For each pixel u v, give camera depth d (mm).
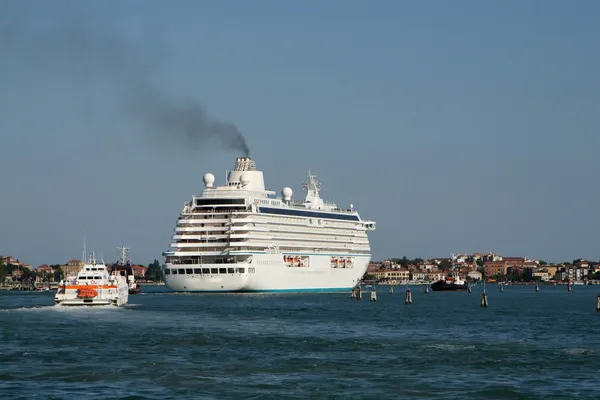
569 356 165750
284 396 125688
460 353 169875
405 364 155375
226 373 144625
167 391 128500
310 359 160875
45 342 184375
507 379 140500
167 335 199000
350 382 137000
